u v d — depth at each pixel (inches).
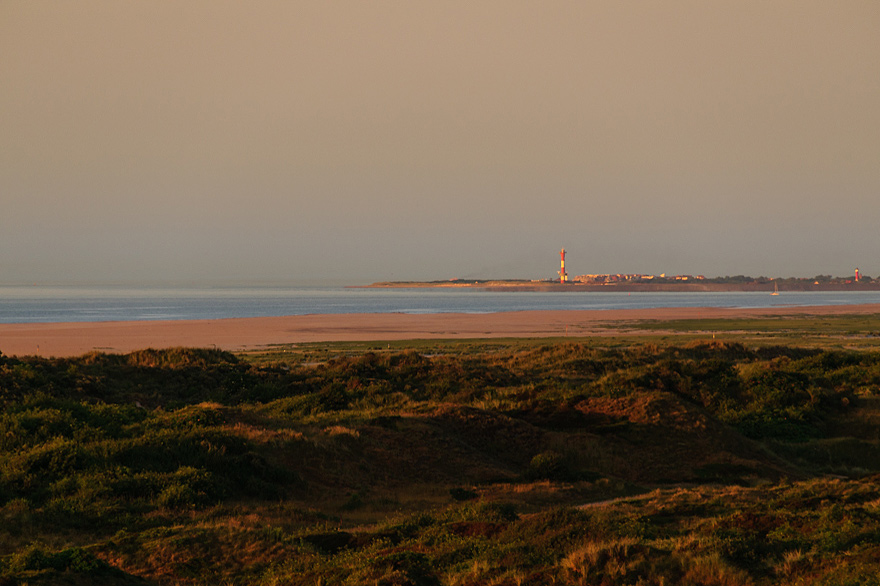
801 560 1499.8
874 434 4505.4
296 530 2316.7
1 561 1785.2
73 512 2370.8
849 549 1551.4
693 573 1462.8
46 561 1739.7
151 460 2945.4
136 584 1765.5
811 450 4217.5
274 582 1745.8
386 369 6712.6
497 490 3122.5
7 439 3213.6
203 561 1945.1
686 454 3750.0
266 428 3752.5
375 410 4630.9
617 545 1622.8
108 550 1998.0
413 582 1596.9
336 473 3198.8
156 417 3914.9
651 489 3243.1
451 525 2140.7
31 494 2573.8
